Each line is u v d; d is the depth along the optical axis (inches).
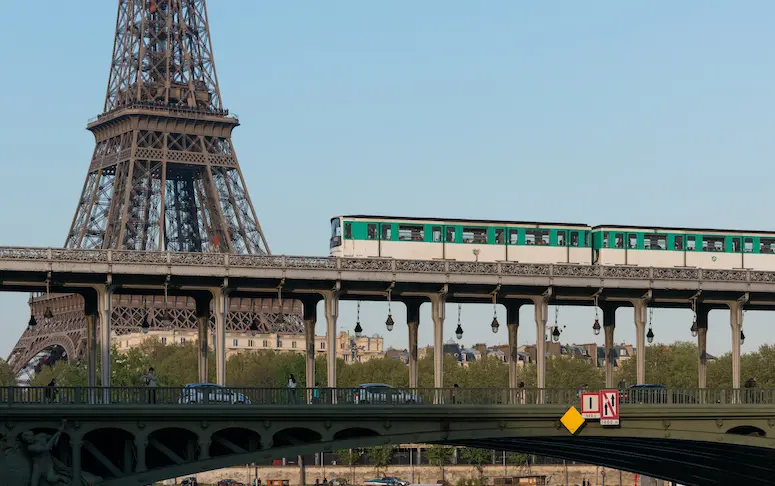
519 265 5137.8
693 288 5334.6
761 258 6028.5
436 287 5064.0
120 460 4416.8
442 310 5059.1
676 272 5329.7
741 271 5418.3
